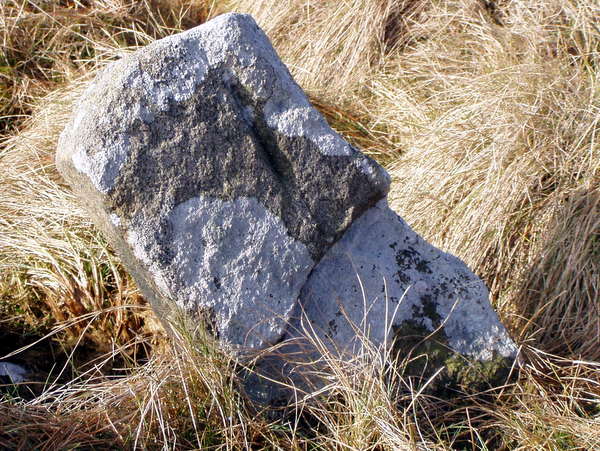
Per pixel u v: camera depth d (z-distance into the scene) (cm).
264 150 157
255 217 157
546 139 202
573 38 227
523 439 161
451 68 232
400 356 163
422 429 162
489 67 225
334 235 159
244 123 156
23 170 212
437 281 164
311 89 235
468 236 193
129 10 258
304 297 162
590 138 202
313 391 162
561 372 172
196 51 155
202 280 156
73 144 156
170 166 155
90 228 197
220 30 155
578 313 183
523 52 228
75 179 160
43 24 248
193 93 155
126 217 155
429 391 164
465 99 217
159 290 159
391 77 235
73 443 158
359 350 162
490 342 163
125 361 176
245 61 155
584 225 190
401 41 242
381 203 163
